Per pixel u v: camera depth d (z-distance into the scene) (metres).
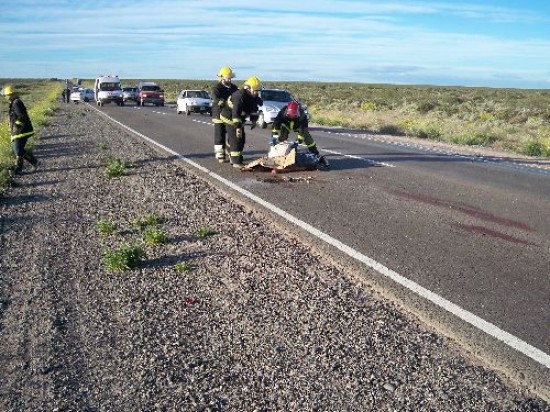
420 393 3.52
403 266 5.79
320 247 6.39
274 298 4.99
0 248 6.77
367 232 7.04
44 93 79.00
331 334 4.30
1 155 13.96
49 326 4.57
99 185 10.45
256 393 3.53
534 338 4.25
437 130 24.08
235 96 11.48
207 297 5.07
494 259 6.08
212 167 12.09
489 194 9.66
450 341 4.21
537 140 21.95
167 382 3.69
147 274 5.69
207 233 6.95
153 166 12.34
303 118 11.74
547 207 8.72
